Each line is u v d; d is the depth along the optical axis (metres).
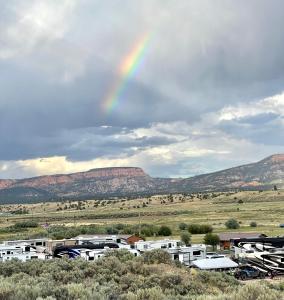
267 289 21.38
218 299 21.17
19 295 19.23
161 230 154.88
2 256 90.31
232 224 170.62
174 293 29.38
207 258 87.38
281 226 168.50
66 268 39.09
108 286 25.62
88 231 159.75
